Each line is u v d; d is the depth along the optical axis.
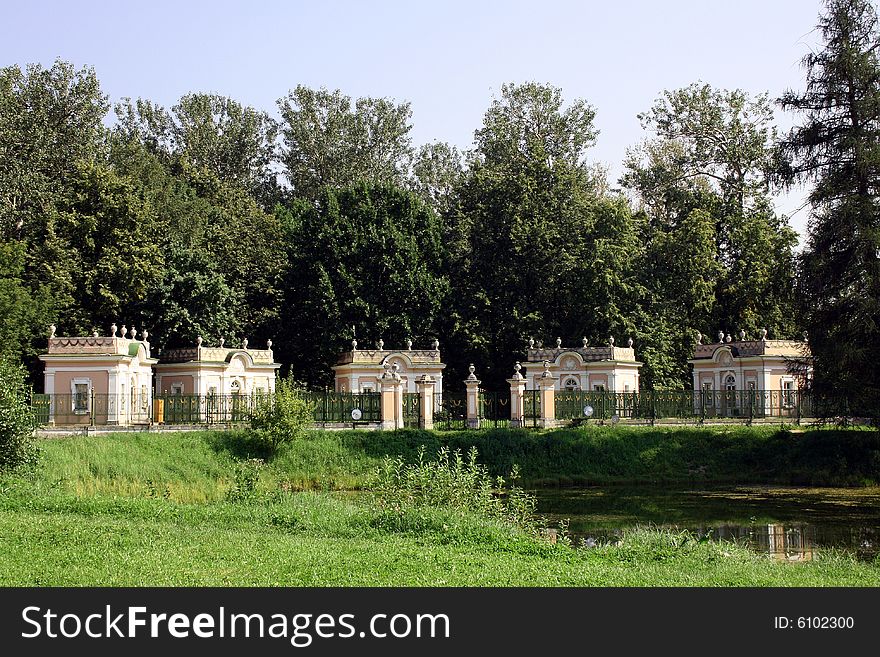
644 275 63.03
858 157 37.44
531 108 72.69
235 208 70.19
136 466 36.56
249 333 63.66
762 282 59.91
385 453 41.62
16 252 49.28
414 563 17.06
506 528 21.94
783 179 40.41
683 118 69.06
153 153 79.81
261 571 16.02
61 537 18.73
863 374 37.75
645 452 43.97
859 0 38.47
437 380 57.22
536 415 47.75
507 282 62.44
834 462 41.53
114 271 54.09
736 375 53.88
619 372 54.22
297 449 40.97
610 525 29.77
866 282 37.22
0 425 27.47
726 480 41.94
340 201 65.94
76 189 55.47
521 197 64.19
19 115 55.62
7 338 46.94
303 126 77.50
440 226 66.88
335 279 61.81
